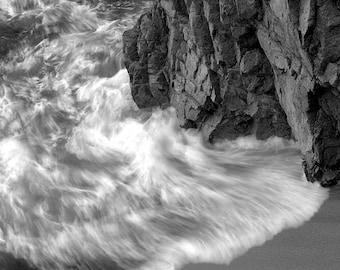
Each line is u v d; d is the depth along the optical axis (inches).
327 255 273.0
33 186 378.0
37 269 289.3
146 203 353.1
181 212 337.4
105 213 343.0
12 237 318.0
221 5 375.2
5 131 479.2
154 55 485.1
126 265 286.7
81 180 389.7
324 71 305.0
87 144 454.6
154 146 435.8
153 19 486.6
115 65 593.9
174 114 470.6
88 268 287.6
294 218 315.0
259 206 333.4
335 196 334.6
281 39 339.9
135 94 497.0
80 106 529.3
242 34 379.9
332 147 337.7
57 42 653.3
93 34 665.6
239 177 375.2
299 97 339.3
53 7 723.4
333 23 290.2
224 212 331.3
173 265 279.3
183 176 383.9
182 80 454.3
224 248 292.4
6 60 620.4
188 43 434.6
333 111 326.6
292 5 303.6
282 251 281.6
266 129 412.8
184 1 441.7
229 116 421.4
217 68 413.1
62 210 347.6
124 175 396.5
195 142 438.9
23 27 682.2
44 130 485.4
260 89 400.8
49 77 586.6
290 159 390.0
